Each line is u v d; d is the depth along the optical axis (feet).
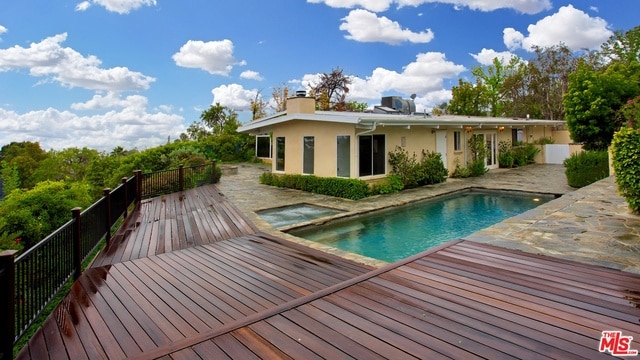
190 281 14.37
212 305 12.07
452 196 40.27
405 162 42.83
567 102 52.60
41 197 25.38
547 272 13.28
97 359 9.15
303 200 35.88
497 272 13.41
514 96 111.14
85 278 14.98
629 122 26.84
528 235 18.38
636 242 16.71
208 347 9.11
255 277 14.62
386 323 9.91
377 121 36.27
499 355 8.29
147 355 8.95
